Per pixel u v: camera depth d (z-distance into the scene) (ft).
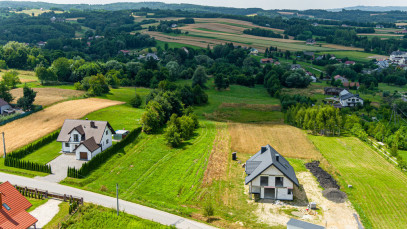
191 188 210.59
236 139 312.71
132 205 185.47
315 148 290.76
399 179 231.50
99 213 172.76
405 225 172.86
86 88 461.37
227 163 253.03
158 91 403.34
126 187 208.54
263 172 199.62
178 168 239.09
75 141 259.60
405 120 419.74
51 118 330.34
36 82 502.38
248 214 181.88
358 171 243.19
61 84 499.92
